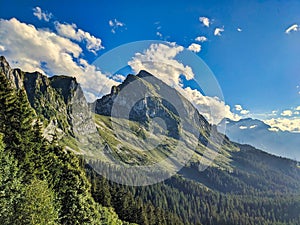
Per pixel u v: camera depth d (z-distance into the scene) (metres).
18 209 30.39
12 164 36.12
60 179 47.94
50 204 32.53
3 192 31.33
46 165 46.81
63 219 45.34
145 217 93.81
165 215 117.06
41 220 30.58
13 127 43.28
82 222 47.22
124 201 93.12
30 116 44.88
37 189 32.25
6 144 41.38
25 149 42.59
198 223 151.38
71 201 47.09
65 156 53.66
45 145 47.88
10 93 44.12
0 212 29.77
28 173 41.41
